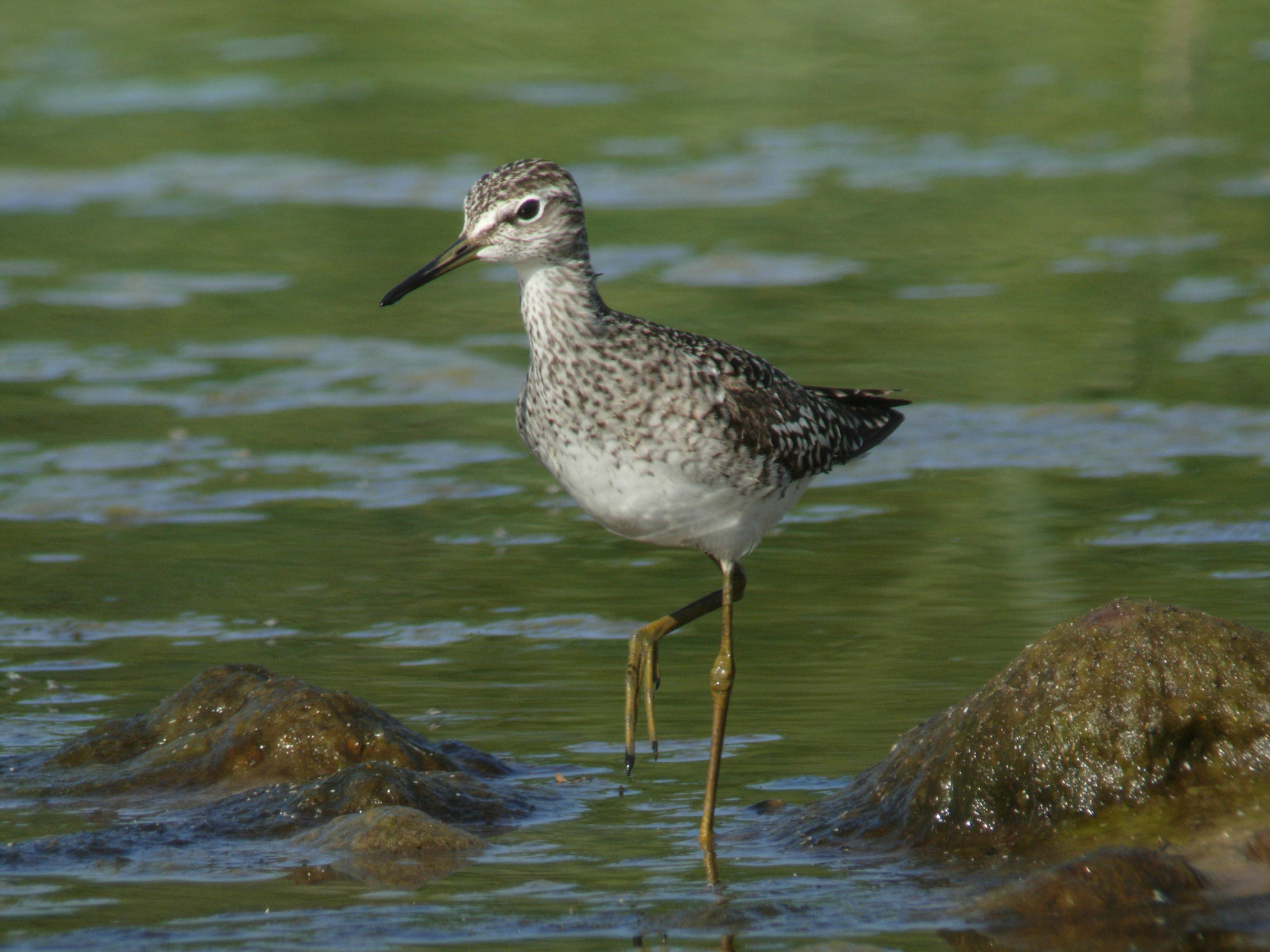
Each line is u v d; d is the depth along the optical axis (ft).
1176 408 54.24
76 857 28.99
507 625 40.63
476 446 53.31
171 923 25.93
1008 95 90.27
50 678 37.63
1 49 97.45
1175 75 92.12
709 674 35.78
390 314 65.46
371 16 101.55
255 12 102.58
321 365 60.13
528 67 94.32
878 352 59.26
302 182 79.61
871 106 88.89
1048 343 60.03
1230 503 46.91
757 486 31.14
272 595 42.60
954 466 50.72
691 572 44.19
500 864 28.55
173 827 30.35
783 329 61.26
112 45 98.17
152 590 42.83
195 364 60.08
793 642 38.83
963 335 60.85
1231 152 81.61
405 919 26.09
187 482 50.29
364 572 44.16
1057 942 25.11
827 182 78.43
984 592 41.52
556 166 31.19
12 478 50.29
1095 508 47.01
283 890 27.45
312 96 90.63
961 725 29.78
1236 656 28.94
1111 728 28.68
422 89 91.04
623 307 63.31
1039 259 68.64
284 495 49.52
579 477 31.04
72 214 76.28
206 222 74.95
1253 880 26.48
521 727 34.94
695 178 79.05
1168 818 28.12
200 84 92.27
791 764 32.68
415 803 30.78
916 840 29.12
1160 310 62.80
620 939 25.43
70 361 60.13
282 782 32.19
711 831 29.53
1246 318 61.82
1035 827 28.68
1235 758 28.55
